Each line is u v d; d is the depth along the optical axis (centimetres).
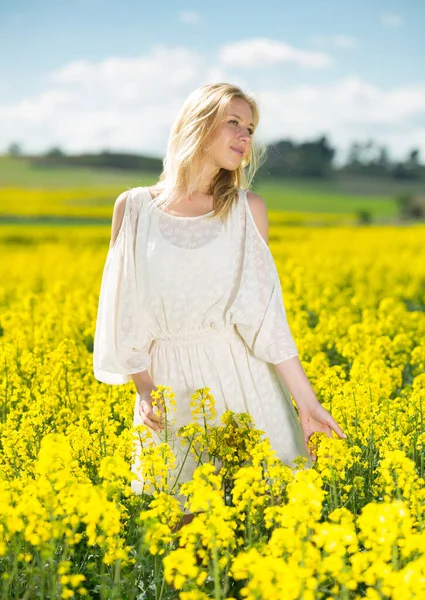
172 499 356
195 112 410
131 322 418
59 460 344
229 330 423
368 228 3297
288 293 1343
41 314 1123
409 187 7331
